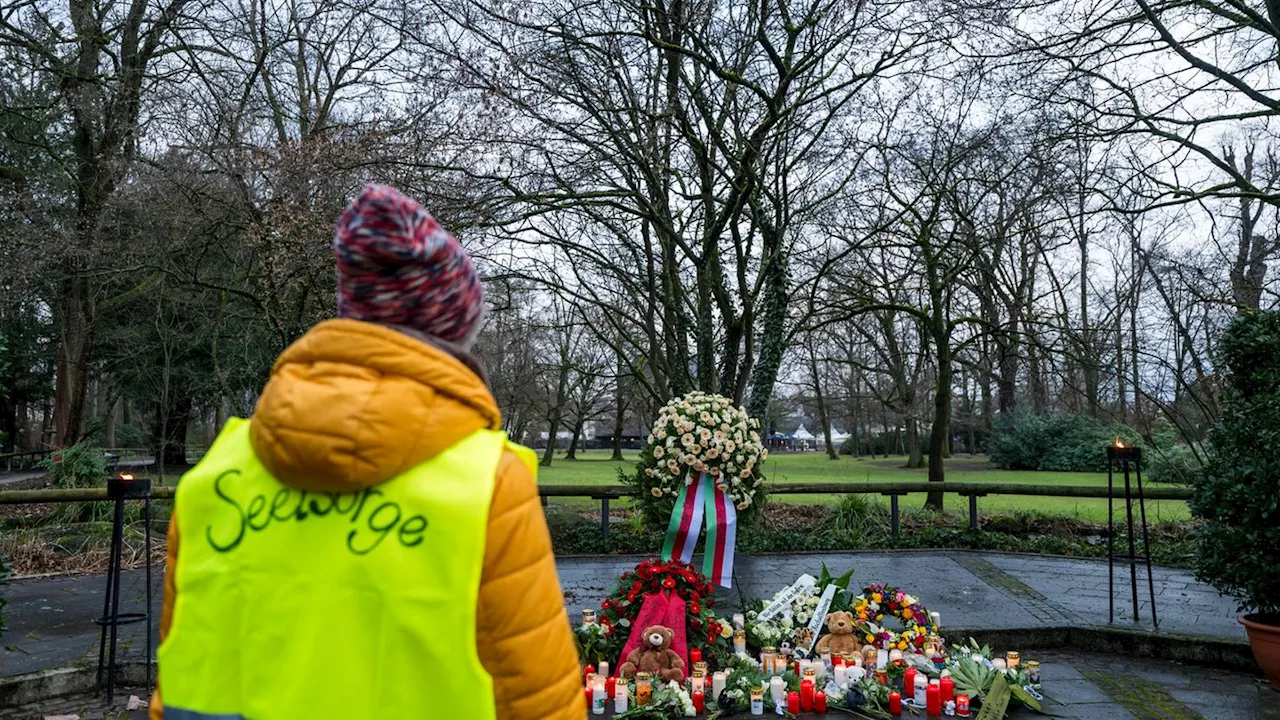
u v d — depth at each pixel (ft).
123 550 31.22
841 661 17.70
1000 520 38.68
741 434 20.99
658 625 17.08
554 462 105.40
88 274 48.01
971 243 40.55
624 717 15.57
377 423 3.87
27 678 17.35
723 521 20.72
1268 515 17.88
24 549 29.94
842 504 38.09
